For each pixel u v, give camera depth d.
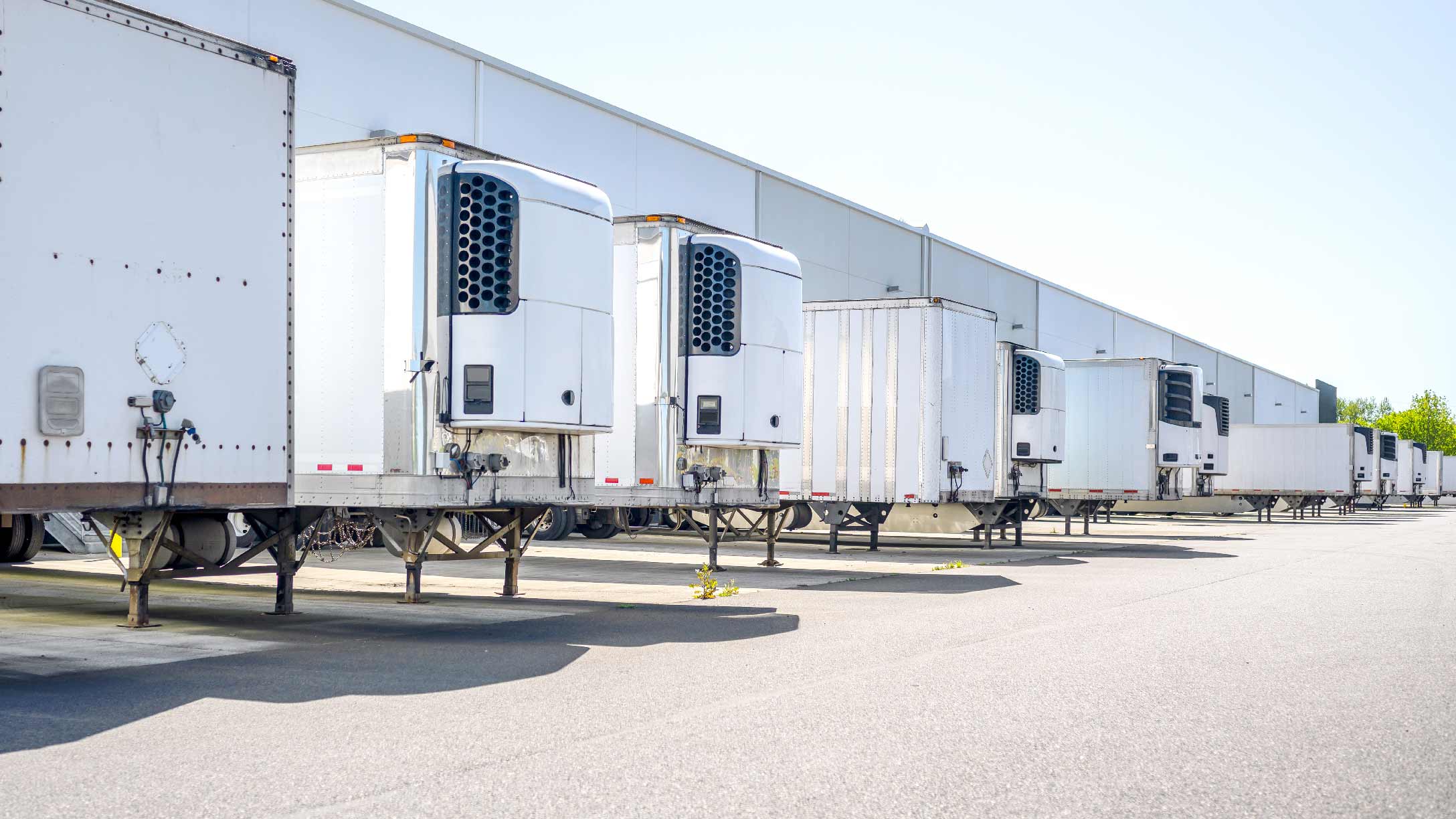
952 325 19.17
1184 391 26.47
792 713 6.62
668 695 7.16
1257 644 9.42
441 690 7.32
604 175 25.64
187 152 8.29
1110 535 28.70
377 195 10.49
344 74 20.08
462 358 10.21
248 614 10.95
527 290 10.38
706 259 14.34
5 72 7.25
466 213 10.30
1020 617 11.26
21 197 7.30
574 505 11.41
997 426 21.70
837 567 17.44
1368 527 34.41
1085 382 26.69
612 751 5.72
